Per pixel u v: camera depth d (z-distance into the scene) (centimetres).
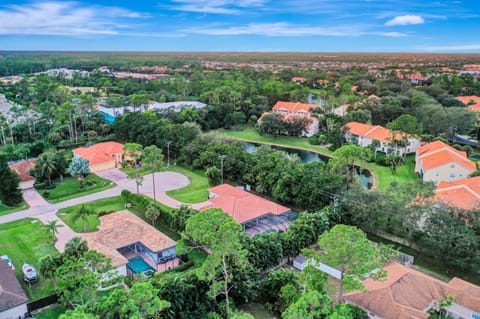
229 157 7531
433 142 8875
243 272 3822
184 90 17825
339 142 10156
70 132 10212
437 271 4512
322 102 15488
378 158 9106
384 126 12094
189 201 6562
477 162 8338
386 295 3603
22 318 3675
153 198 6662
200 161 8088
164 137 8919
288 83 18450
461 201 5166
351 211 5381
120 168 8425
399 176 7981
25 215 6041
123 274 4341
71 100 13500
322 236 3344
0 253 4869
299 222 4938
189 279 3675
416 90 15388
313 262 4431
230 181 7562
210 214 3316
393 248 5009
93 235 4962
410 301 3609
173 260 4794
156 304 2855
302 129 11569
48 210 6238
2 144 9856
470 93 16312
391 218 5122
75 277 3353
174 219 5384
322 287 3478
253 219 5491
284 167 6588
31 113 12456
